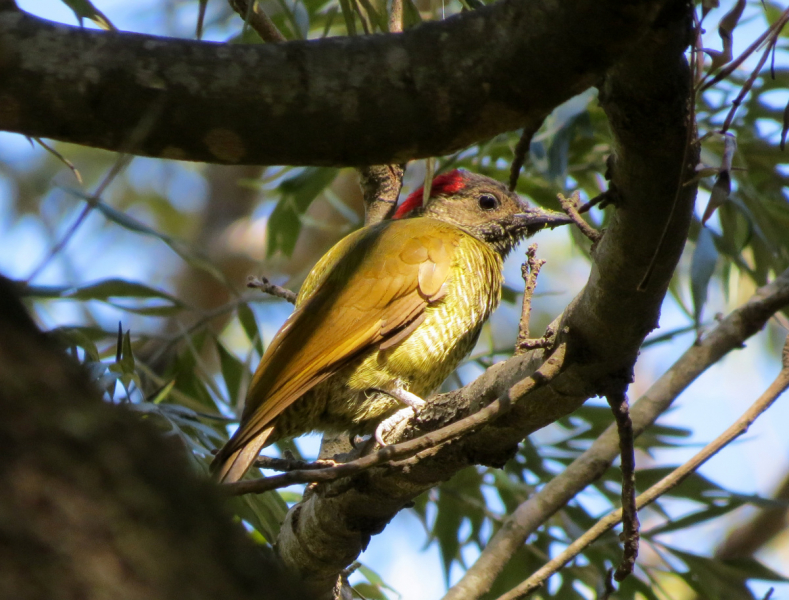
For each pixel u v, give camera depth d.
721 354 9.70
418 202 12.27
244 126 4.48
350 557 8.02
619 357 6.16
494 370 6.87
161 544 2.55
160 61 4.40
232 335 19.47
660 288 5.75
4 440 2.49
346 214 13.45
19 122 4.46
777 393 7.66
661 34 4.51
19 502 2.42
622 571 6.89
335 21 13.36
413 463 6.86
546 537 11.11
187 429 8.84
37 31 4.37
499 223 11.95
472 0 6.94
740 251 11.72
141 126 4.23
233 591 2.61
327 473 5.35
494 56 4.45
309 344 9.18
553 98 4.54
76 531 2.44
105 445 2.63
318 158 4.66
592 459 9.50
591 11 4.26
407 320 9.47
